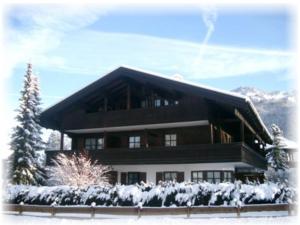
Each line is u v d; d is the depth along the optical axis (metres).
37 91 35.97
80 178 24.34
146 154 24.95
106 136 28.42
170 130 26.56
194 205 17.27
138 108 26.08
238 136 31.39
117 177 27.20
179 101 24.56
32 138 33.53
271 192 16.55
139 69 25.33
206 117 23.41
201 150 23.14
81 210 18.44
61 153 27.66
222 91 22.44
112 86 27.94
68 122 28.84
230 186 17.20
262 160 32.41
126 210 17.52
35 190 21.28
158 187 18.39
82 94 27.34
